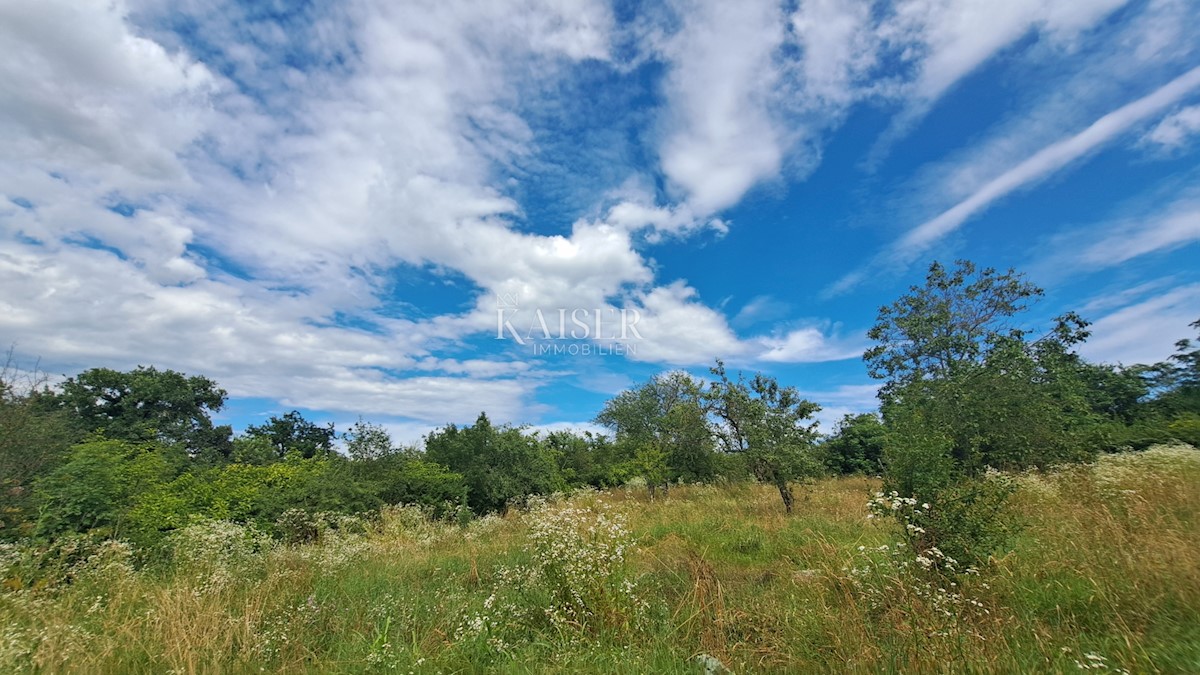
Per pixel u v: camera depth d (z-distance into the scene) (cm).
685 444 1903
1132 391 2309
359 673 416
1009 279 2041
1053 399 1452
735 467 1529
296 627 505
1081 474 977
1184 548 469
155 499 1095
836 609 483
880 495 559
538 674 402
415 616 532
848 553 642
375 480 1688
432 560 855
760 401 1267
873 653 383
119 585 625
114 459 1076
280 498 1330
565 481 2248
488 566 782
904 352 2155
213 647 445
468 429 1997
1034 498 853
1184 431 1705
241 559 786
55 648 431
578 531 577
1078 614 427
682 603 526
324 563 780
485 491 1816
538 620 516
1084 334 2111
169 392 3659
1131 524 586
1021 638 392
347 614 562
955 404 1261
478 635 465
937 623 395
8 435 858
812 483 1302
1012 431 1244
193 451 3766
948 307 2083
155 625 487
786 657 411
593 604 497
